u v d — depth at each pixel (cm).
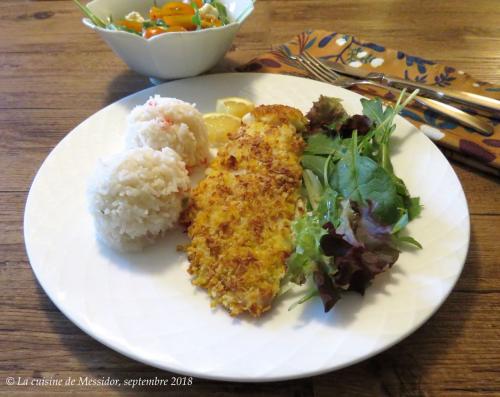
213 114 35
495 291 25
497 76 40
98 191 25
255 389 21
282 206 27
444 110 35
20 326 24
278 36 48
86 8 39
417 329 22
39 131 36
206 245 25
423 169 30
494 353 22
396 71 41
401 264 24
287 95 37
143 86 41
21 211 30
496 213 29
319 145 31
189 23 39
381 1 53
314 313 22
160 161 27
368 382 21
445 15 50
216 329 22
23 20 51
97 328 22
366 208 24
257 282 23
